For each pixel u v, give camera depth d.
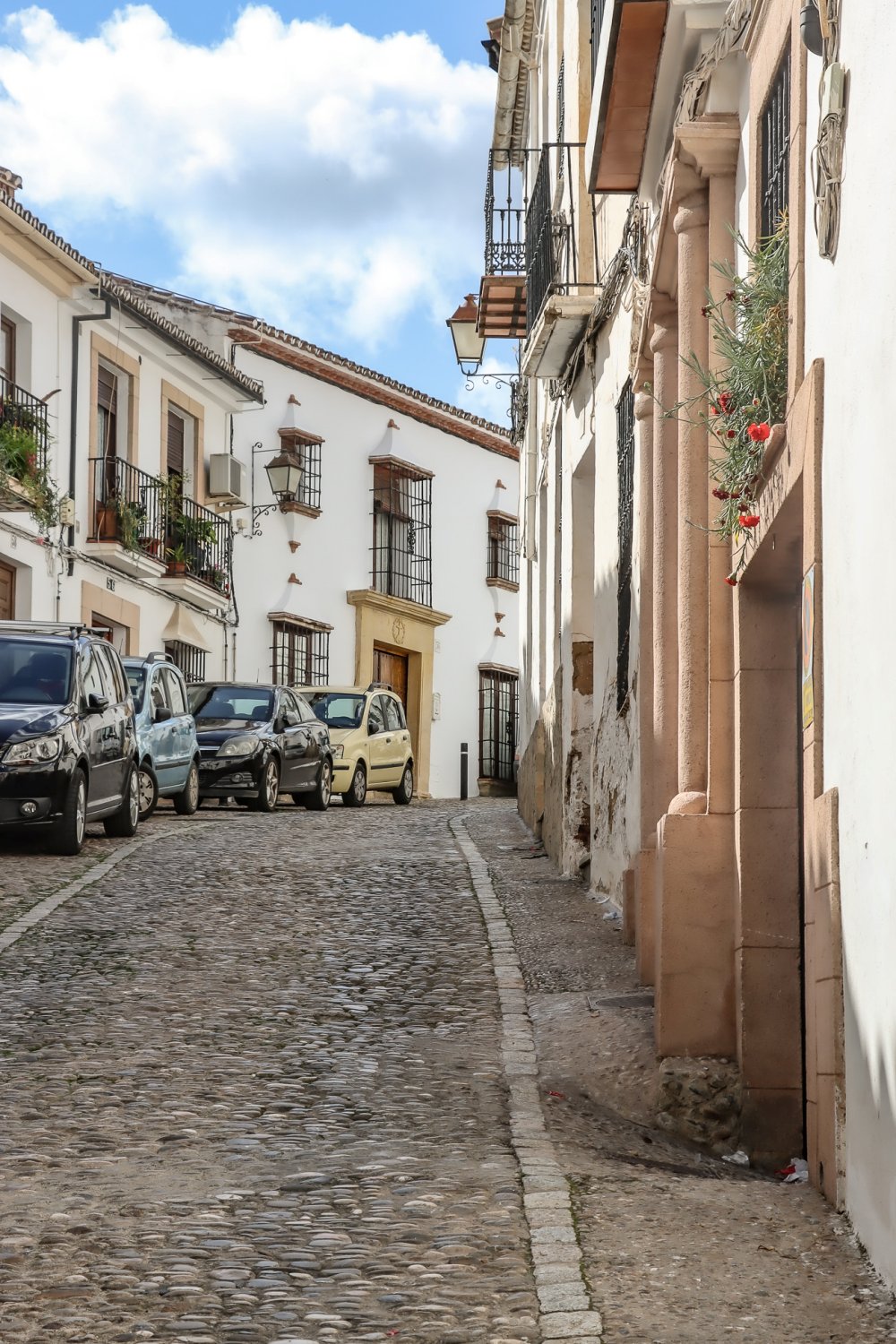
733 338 7.32
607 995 9.73
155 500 30.91
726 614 8.14
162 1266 5.26
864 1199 5.48
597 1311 4.83
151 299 35.56
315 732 26.06
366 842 18.55
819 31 5.90
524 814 22.69
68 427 28.14
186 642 32.53
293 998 10.00
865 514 5.32
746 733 7.87
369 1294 5.00
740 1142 7.71
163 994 10.03
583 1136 7.21
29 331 26.92
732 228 7.74
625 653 12.70
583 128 15.16
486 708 43.88
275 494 36.72
